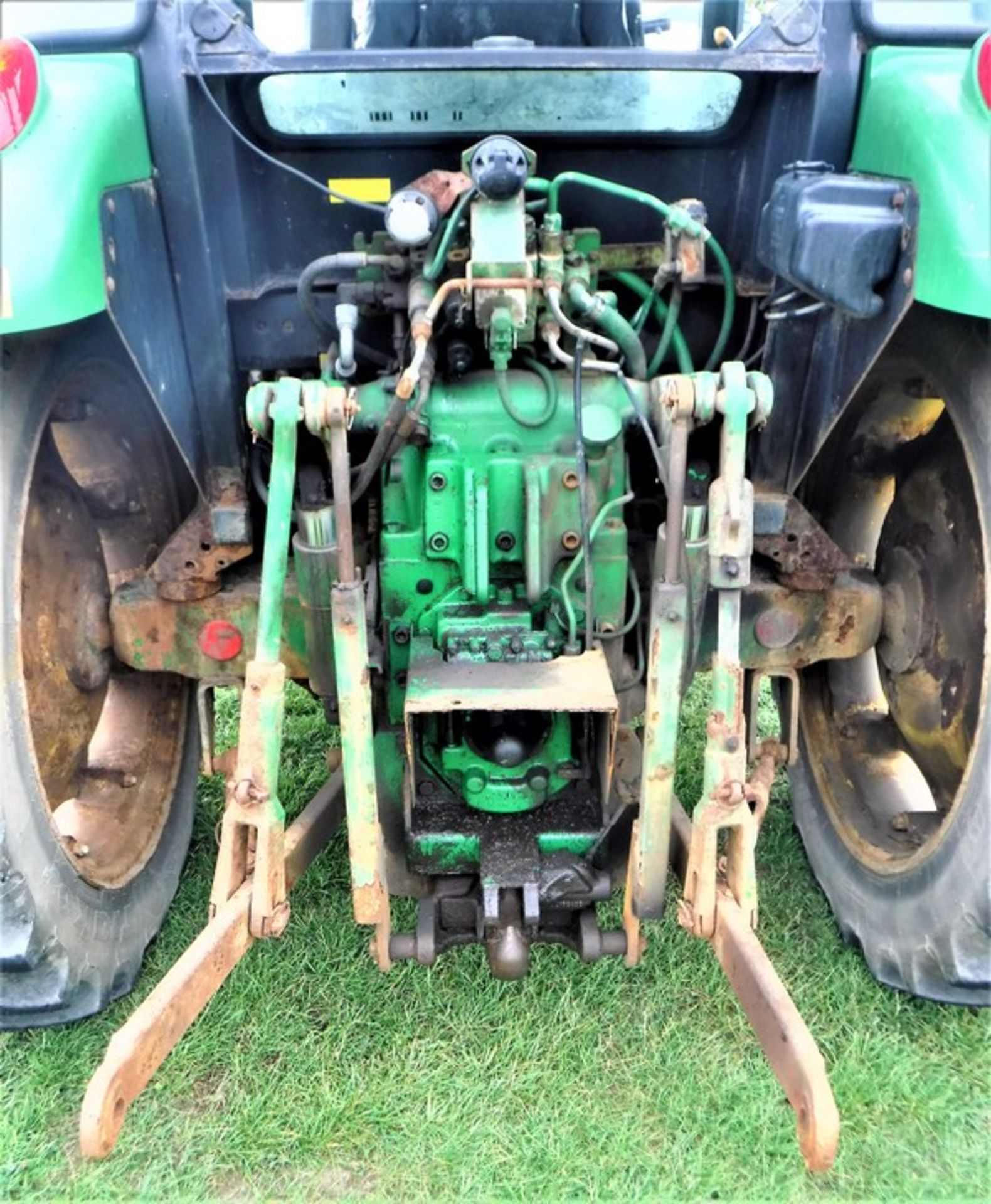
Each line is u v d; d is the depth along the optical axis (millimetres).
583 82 2137
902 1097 2094
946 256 1707
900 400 2318
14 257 1665
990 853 1908
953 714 2180
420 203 1918
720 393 1701
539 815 2115
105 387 2246
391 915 2535
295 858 1994
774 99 2160
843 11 1984
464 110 2148
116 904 2244
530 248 2113
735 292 2340
